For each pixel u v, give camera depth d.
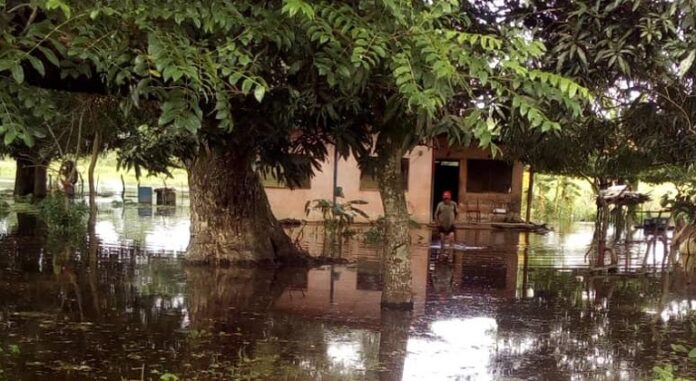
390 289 8.10
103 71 3.85
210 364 5.67
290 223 18.89
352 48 4.22
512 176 21.33
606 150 10.02
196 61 3.71
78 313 7.39
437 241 16.50
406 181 20.19
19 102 3.47
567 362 6.14
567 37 5.27
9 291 8.40
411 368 5.77
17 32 3.73
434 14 4.27
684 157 6.89
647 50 5.14
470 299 9.01
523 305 8.73
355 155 7.15
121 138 13.17
